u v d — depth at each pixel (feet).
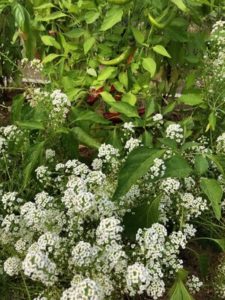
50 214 0.93
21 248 0.92
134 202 1.02
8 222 0.92
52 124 1.08
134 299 0.99
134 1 1.20
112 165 1.02
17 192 1.05
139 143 1.05
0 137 1.10
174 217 1.03
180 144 1.06
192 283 0.95
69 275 0.91
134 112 1.13
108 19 1.14
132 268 0.80
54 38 1.35
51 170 1.11
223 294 1.00
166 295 1.00
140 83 1.24
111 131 1.22
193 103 1.15
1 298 0.96
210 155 0.96
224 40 1.18
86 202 0.86
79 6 1.20
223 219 1.08
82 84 1.25
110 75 1.22
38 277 0.85
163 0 1.20
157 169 0.92
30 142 1.18
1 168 1.11
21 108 1.19
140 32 1.20
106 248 0.85
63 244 0.91
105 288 0.87
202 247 1.14
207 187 0.92
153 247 0.86
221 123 1.23
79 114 1.14
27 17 1.25
